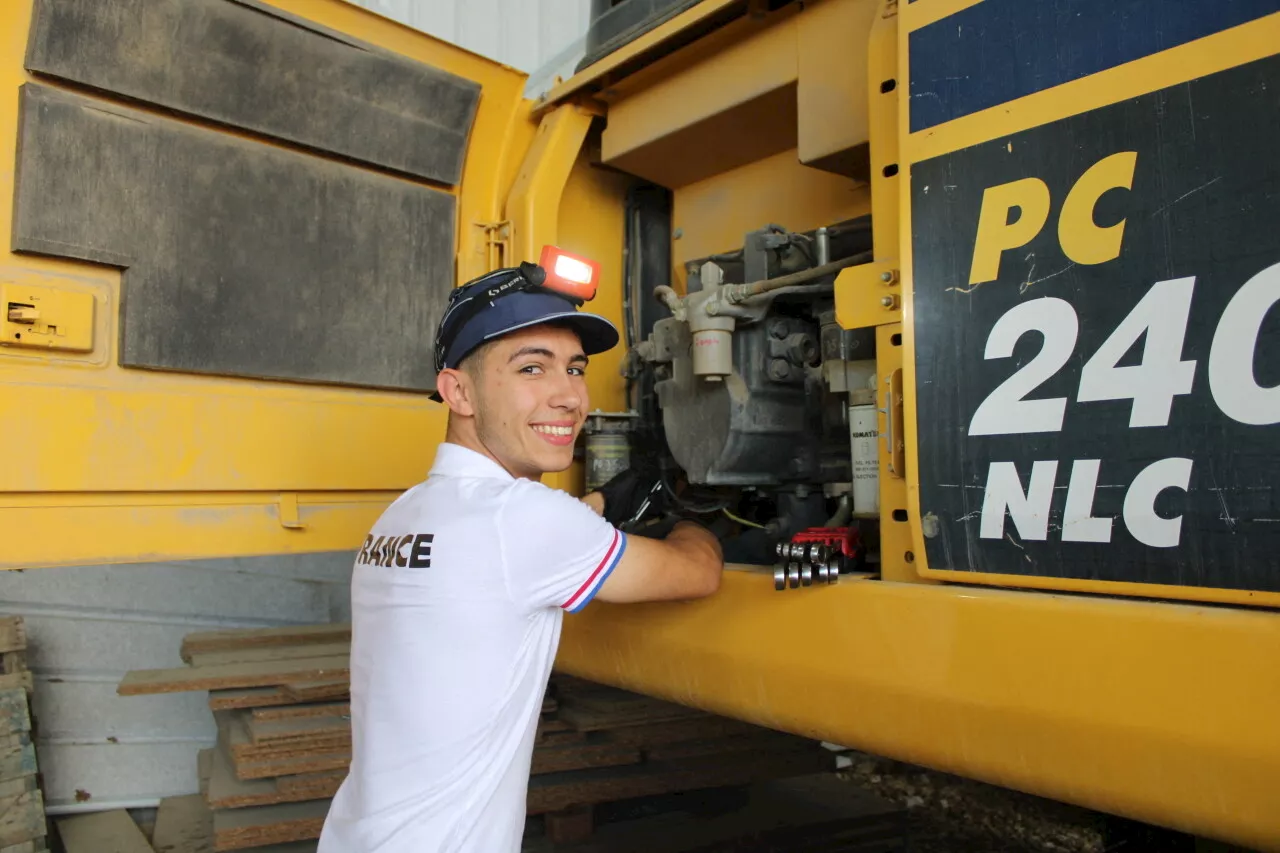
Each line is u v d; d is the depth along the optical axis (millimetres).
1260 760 896
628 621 1597
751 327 1745
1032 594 1099
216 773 2732
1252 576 938
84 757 3475
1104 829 2711
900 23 1267
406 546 1123
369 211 1986
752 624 1390
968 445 1161
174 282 1708
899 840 2914
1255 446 938
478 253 2182
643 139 1972
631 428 2123
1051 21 1111
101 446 1646
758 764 2857
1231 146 965
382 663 1109
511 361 1197
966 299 1169
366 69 1902
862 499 1455
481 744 1070
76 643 3500
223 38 1702
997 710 1096
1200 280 980
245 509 1842
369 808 1073
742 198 2088
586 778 2709
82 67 1585
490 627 1073
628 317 2287
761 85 1720
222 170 1768
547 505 1117
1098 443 1049
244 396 1831
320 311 1906
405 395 2086
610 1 2066
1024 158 1124
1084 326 1064
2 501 1564
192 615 3721
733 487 1977
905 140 1245
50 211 1564
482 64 2080
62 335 1598
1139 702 979
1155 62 1024
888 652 1208
